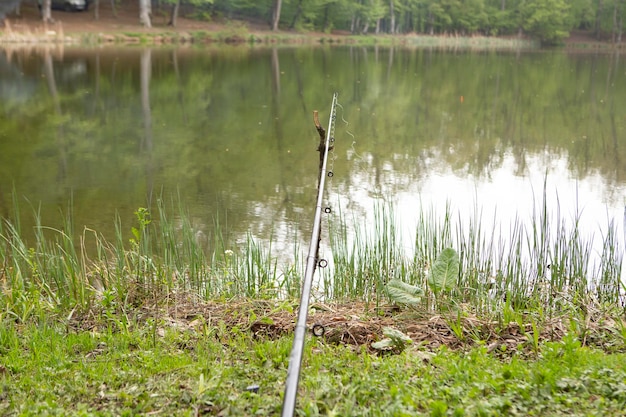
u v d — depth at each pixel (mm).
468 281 6430
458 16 73688
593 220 9555
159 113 19688
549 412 3295
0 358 4539
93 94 22844
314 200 10727
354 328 5125
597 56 54500
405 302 5297
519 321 5043
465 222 9359
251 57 39031
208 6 61375
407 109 21422
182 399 3613
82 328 5379
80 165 13234
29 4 51156
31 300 5727
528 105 22969
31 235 8844
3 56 33438
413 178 12344
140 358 4410
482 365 4051
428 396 3465
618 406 3312
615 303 6195
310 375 3871
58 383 3977
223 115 19578
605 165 13773
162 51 40938
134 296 5996
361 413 3256
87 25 49219
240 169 12984
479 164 13727
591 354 4191
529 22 72125
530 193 11320
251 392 3645
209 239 8797
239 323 5250
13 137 15875
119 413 3537
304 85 26750
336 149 14961
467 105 22641
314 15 62969
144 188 11516
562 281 6566
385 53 48594
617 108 22500
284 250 8391
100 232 9023
